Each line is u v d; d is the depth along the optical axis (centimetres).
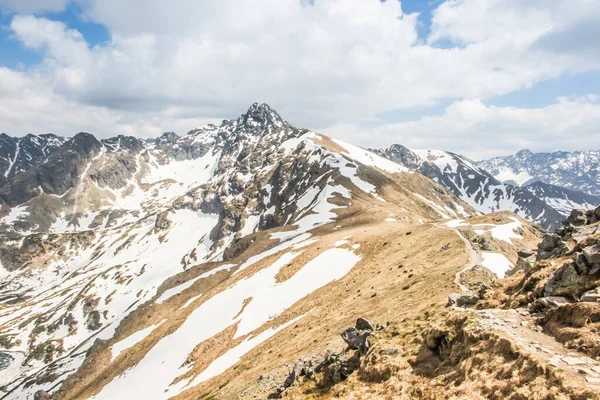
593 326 1759
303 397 2747
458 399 1733
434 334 2355
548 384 1516
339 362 2847
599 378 1453
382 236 9400
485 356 1886
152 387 8119
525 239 9106
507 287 2739
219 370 6669
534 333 1933
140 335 13912
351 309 5378
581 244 2431
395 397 2055
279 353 5206
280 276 9619
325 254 9725
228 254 18875
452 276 4566
